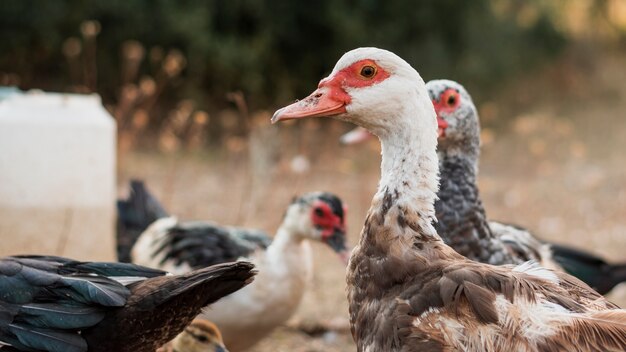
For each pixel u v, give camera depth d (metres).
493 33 23.47
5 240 7.39
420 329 4.05
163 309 4.68
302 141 16.56
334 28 20.36
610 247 11.99
